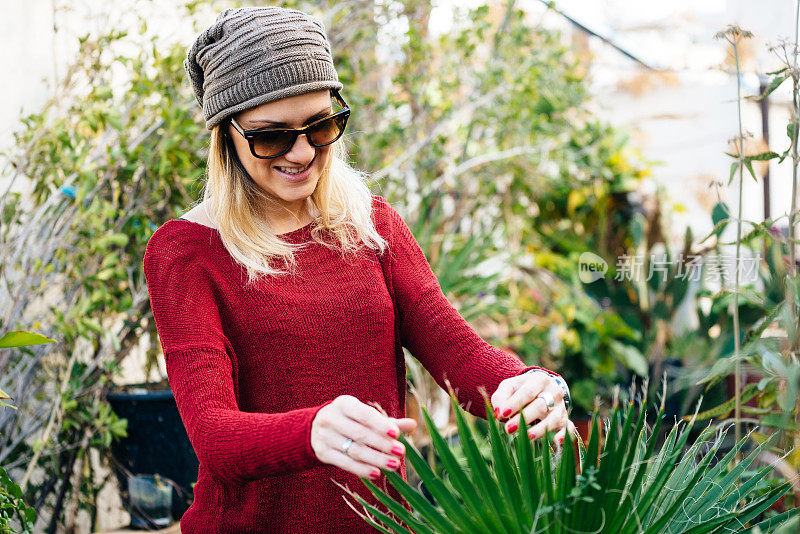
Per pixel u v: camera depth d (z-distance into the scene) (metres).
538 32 3.64
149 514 2.28
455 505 0.91
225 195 1.21
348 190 1.32
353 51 3.16
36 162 2.14
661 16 4.26
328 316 1.20
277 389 1.18
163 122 2.26
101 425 2.20
